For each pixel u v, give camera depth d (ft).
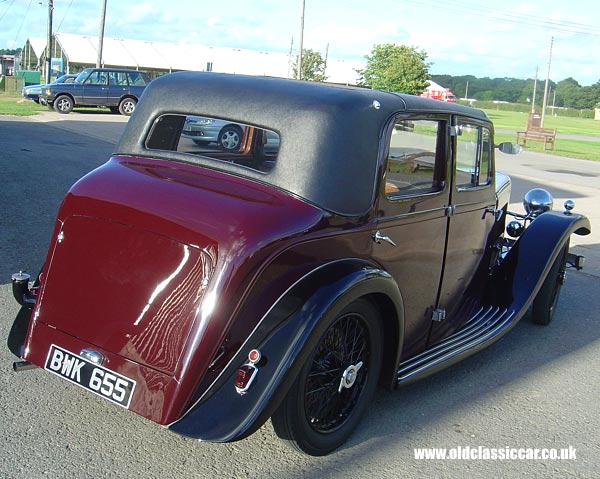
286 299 9.07
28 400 11.19
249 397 8.57
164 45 165.07
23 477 9.09
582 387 13.78
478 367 14.48
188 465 9.75
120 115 78.48
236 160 10.44
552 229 16.17
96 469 9.44
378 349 10.89
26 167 33.88
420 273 12.07
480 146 13.69
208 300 8.66
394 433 11.26
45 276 9.95
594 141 123.13
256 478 9.61
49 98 75.61
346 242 10.00
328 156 9.80
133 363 9.00
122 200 9.52
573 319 18.24
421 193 11.59
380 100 10.65
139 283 9.13
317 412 10.02
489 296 15.88
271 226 9.03
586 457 11.03
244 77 11.08
